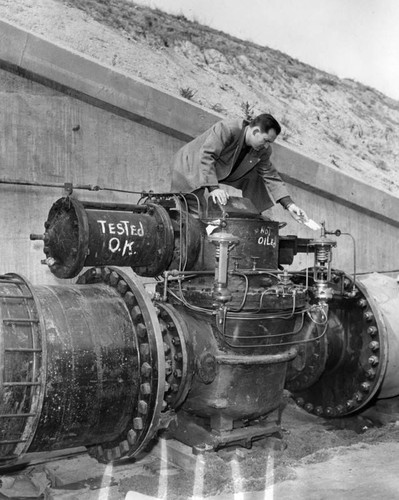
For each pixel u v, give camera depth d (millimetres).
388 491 3250
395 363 4355
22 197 4867
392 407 4762
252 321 3453
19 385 2682
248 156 4039
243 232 3580
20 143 4848
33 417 2740
